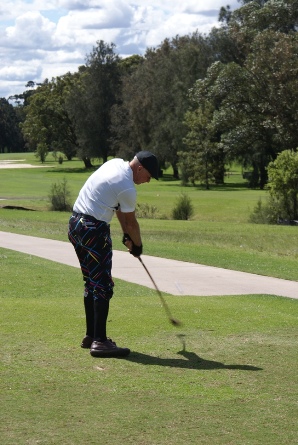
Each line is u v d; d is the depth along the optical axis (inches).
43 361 235.8
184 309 336.5
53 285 444.5
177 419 184.1
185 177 2851.9
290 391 208.4
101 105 3993.6
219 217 1523.1
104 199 239.3
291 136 2240.4
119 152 3575.3
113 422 181.2
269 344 264.4
